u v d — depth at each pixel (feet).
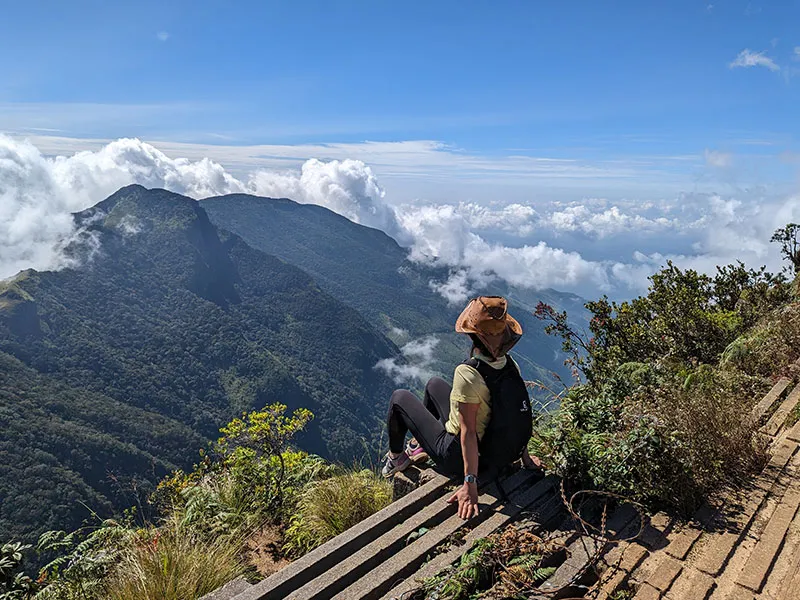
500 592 7.15
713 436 10.54
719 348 20.53
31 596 11.00
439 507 9.30
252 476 15.87
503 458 9.23
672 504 9.30
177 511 14.43
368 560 8.12
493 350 8.82
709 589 7.14
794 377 15.28
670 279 29.35
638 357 20.97
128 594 10.03
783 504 9.17
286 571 8.07
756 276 28.17
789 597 6.82
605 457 9.77
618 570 7.65
